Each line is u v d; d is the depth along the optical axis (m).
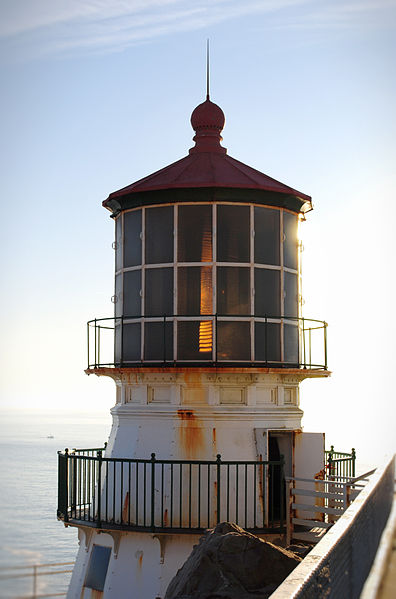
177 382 13.13
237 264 13.41
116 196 13.98
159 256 13.58
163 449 13.06
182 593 8.70
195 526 12.69
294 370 13.36
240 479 12.89
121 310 14.14
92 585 13.02
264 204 13.70
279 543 12.75
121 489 12.35
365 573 6.70
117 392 14.39
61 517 12.77
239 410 13.11
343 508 12.01
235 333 13.25
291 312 14.12
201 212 13.45
